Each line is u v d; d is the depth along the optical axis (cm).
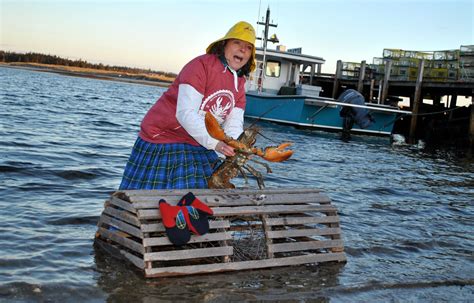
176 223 382
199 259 416
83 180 761
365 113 1978
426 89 2359
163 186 433
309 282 407
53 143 1151
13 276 378
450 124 2297
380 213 695
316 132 2088
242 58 429
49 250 438
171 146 438
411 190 928
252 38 423
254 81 2331
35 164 843
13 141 1102
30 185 685
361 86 2470
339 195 806
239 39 417
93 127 1706
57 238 472
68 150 1067
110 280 380
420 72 2156
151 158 437
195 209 391
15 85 4628
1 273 382
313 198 463
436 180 1112
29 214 545
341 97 2027
